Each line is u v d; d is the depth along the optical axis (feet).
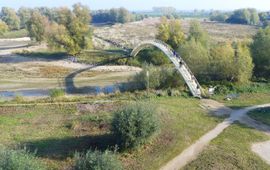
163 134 161.68
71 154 143.74
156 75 263.70
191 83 249.75
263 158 149.38
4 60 405.59
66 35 429.79
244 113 203.21
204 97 234.58
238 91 246.27
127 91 261.44
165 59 367.04
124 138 143.02
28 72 350.84
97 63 387.55
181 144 155.33
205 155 148.15
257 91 246.88
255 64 296.10
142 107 148.97
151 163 139.13
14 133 164.35
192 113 197.98
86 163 114.11
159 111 187.93
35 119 184.96
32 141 155.33
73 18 442.50
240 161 144.56
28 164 104.68
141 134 144.05
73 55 424.87
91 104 209.97
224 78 276.00
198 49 291.99
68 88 302.45
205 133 171.94
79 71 357.61
